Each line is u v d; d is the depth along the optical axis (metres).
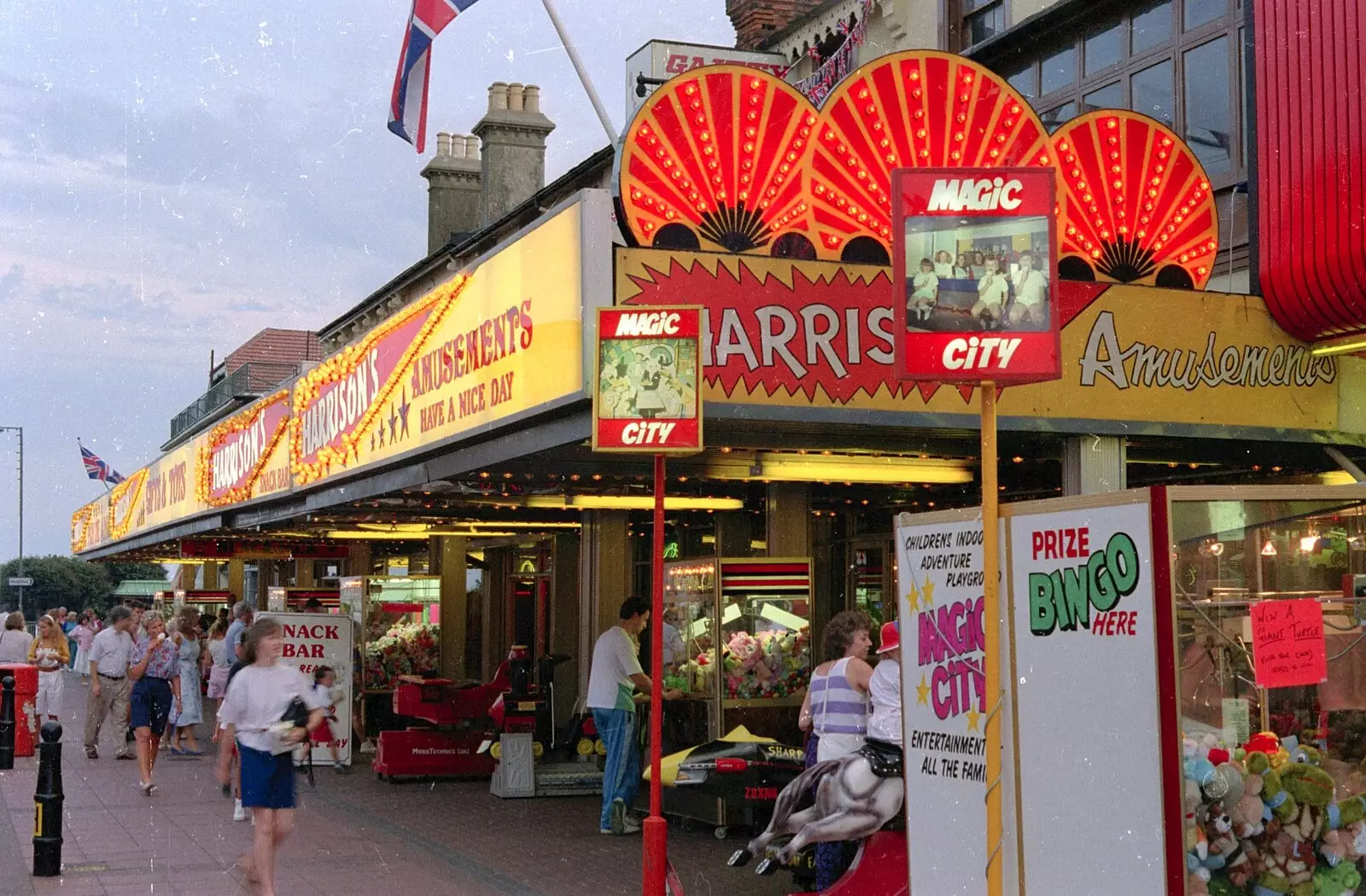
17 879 9.40
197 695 18.22
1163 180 10.51
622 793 11.39
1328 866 5.35
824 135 9.83
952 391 9.34
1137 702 5.07
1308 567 5.54
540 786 14.02
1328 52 9.83
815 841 7.52
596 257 8.92
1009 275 5.40
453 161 27.16
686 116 9.57
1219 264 11.37
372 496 14.52
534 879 9.44
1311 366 10.35
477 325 10.81
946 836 6.14
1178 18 12.05
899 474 11.95
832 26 15.84
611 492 14.61
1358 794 5.49
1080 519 5.35
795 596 12.14
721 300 8.95
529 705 14.75
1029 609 5.60
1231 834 5.13
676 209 9.52
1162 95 12.21
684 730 12.35
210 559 39.97
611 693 11.42
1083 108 13.16
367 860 10.19
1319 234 9.86
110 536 38.88
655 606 8.20
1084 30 13.14
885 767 7.45
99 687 17.75
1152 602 5.04
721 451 10.98
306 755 14.85
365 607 18.84
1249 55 10.84
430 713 15.44
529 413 9.67
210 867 9.89
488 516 18.38
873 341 9.19
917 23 14.86
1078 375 9.73
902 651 6.56
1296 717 5.48
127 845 10.89
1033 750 5.55
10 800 13.72
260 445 19.55
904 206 5.41
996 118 10.14
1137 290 9.92
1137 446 10.65
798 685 12.07
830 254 9.78
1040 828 5.49
